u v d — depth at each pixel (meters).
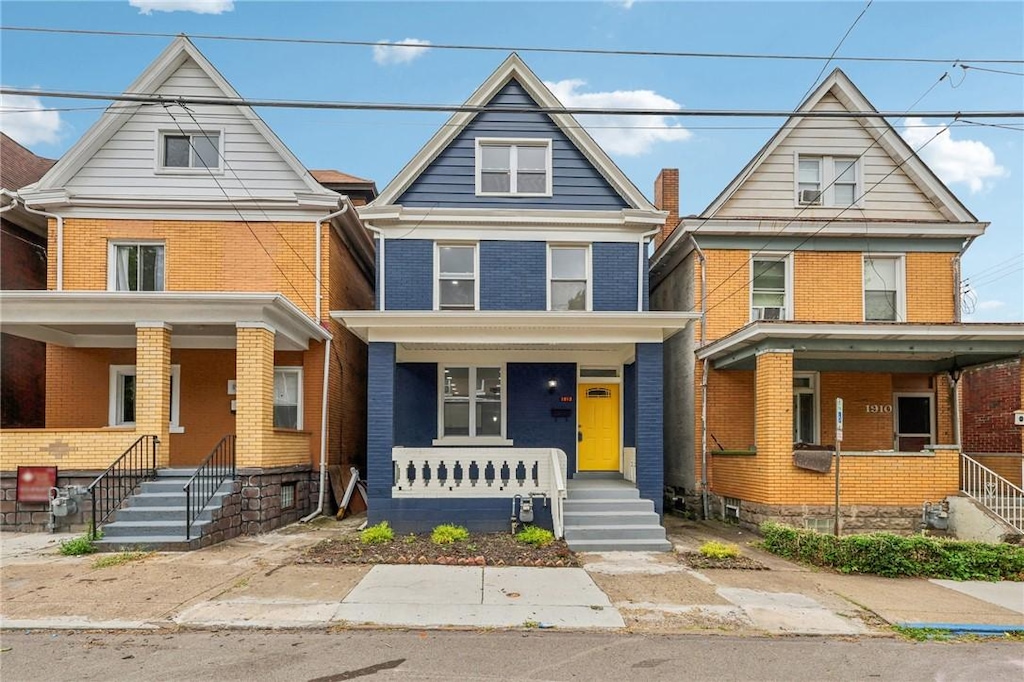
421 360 13.59
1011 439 15.46
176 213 13.85
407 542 9.95
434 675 5.15
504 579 7.99
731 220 14.45
